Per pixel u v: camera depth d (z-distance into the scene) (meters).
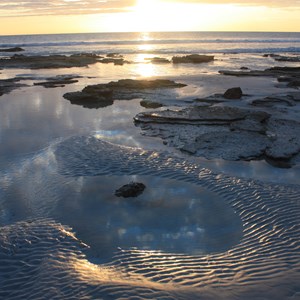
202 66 39.94
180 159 11.14
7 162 11.13
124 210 8.20
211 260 6.08
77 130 14.54
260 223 7.37
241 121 14.80
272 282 5.30
